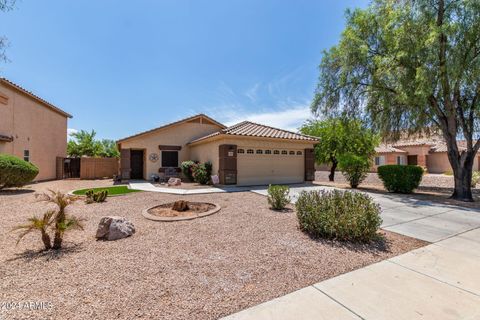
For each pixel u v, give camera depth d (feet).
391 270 12.88
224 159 46.26
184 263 13.32
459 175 37.55
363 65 42.91
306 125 82.48
